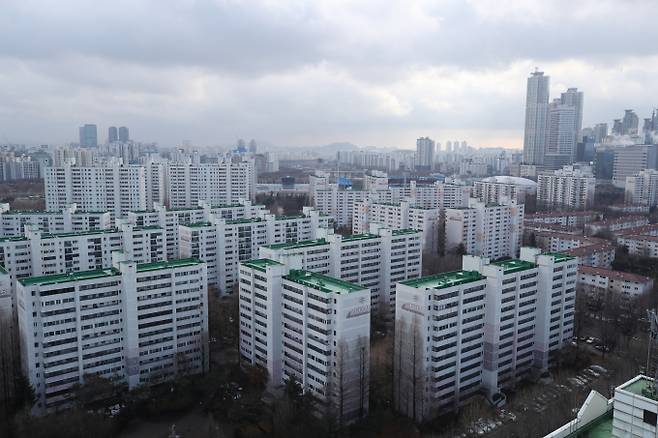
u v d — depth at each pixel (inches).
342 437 7386.8
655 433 3666.3
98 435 7258.9
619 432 3902.6
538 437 7066.9
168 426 7815.0
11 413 7647.6
